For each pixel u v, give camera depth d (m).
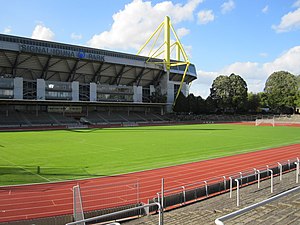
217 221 4.26
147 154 28.28
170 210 12.09
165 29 96.50
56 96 74.88
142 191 15.48
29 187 16.17
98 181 17.70
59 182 17.44
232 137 44.69
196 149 31.70
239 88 97.75
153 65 93.50
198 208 11.81
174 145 35.09
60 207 12.94
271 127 67.62
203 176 18.94
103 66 83.81
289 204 8.81
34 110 77.25
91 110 86.94
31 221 10.09
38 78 77.75
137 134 49.84
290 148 32.06
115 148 32.41
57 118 74.50
